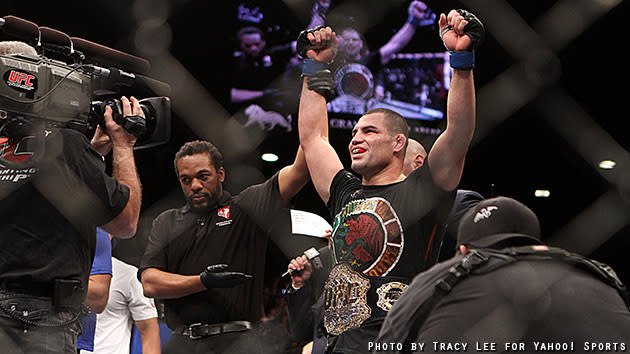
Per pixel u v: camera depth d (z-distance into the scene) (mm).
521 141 9883
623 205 9641
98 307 3180
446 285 1705
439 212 2414
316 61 2912
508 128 9820
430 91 9570
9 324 2002
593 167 9805
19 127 2166
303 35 2916
